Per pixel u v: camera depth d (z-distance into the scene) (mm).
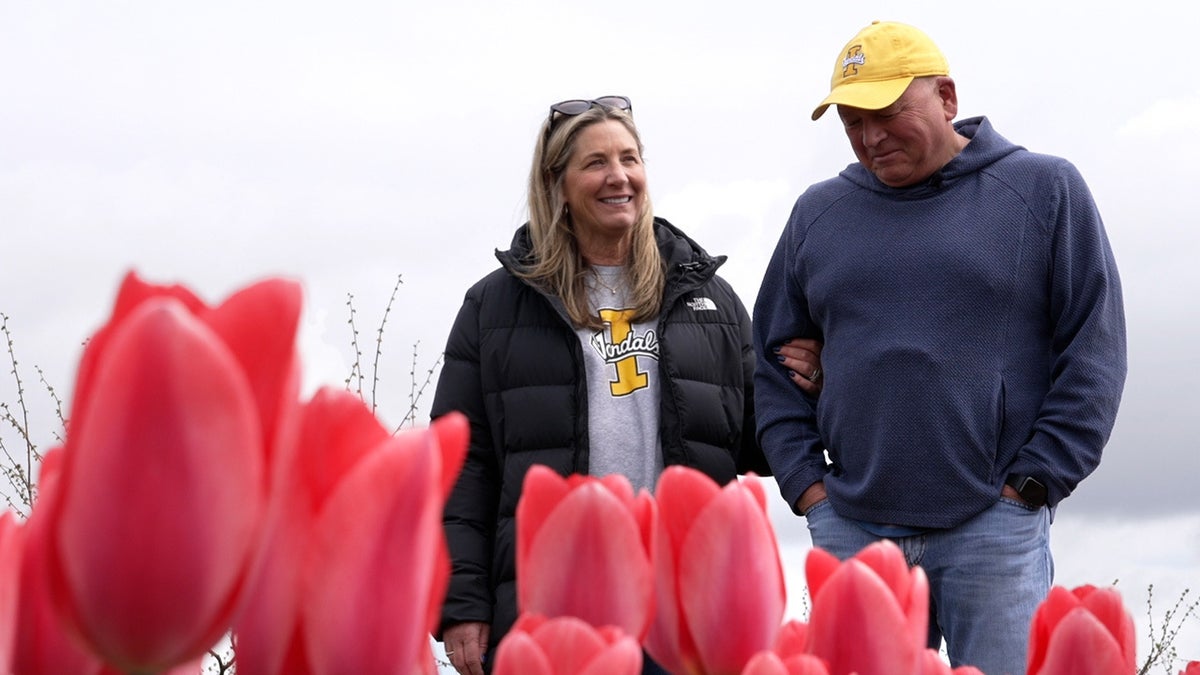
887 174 5805
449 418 713
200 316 604
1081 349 5559
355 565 671
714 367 6109
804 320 6301
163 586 590
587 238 6027
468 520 5879
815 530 6043
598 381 5898
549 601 948
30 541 720
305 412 694
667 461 5895
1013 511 5570
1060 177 5738
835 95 5828
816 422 6230
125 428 579
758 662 834
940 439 5605
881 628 929
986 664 5566
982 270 5648
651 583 954
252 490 599
